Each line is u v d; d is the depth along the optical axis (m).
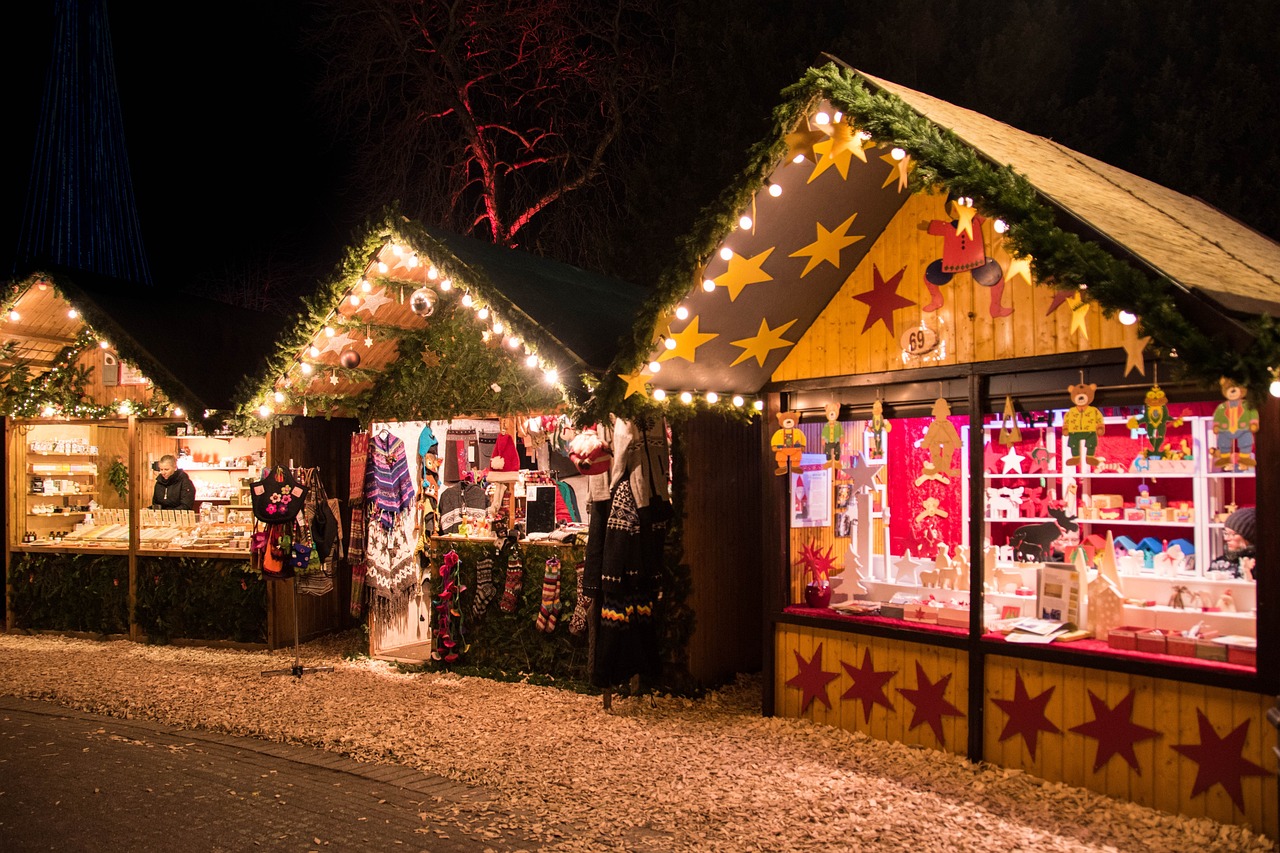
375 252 8.35
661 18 16.92
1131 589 5.92
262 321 12.16
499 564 8.91
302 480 9.19
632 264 15.27
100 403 11.07
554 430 8.86
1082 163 7.41
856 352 6.83
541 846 4.95
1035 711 5.85
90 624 11.17
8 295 10.22
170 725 7.35
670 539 7.97
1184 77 12.18
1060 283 4.97
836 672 6.89
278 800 5.67
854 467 7.36
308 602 10.82
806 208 6.10
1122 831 5.06
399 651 9.90
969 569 6.16
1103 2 12.95
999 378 6.13
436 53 17.41
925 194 6.41
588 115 17.62
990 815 5.28
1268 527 4.97
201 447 12.15
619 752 6.43
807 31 14.11
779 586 7.24
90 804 5.62
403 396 9.53
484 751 6.48
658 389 6.86
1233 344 4.50
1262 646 4.98
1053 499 6.36
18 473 11.67
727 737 6.74
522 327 7.68
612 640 7.53
